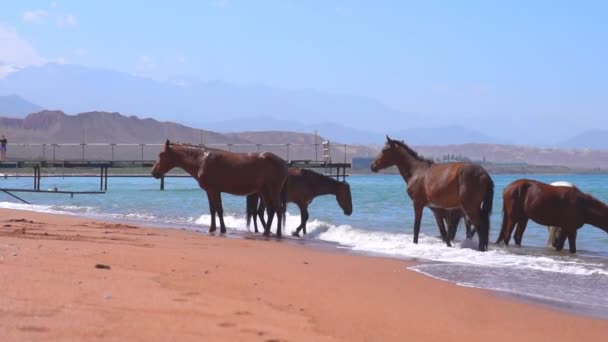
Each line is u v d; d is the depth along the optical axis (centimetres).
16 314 623
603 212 1720
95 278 857
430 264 1348
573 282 1152
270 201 1988
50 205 3447
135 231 1814
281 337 633
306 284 987
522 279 1175
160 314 682
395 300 909
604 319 850
